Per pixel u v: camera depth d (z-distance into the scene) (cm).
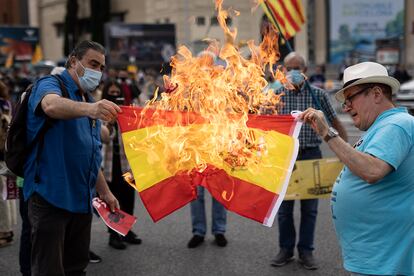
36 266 317
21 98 336
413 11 3142
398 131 263
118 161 545
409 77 2064
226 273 477
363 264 272
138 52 2820
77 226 338
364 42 3216
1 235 560
